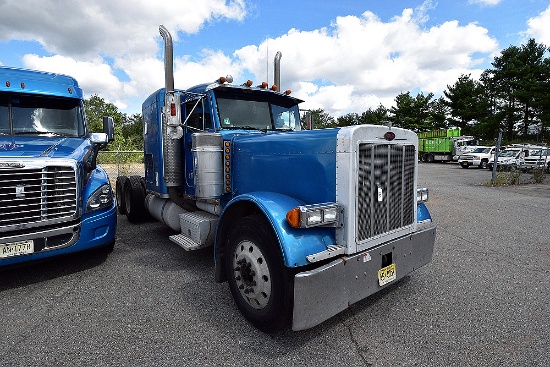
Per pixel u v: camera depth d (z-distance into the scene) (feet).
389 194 9.95
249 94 14.82
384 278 9.71
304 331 9.50
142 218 22.57
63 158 12.72
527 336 9.18
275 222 8.54
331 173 9.16
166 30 13.01
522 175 61.11
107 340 9.02
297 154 10.12
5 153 12.30
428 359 8.21
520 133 152.25
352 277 8.82
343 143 8.82
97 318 10.18
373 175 9.35
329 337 9.18
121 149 93.66
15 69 16.10
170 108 12.73
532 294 11.75
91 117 180.24
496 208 28.22
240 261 9.87
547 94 123.34
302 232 8.63
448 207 28.76
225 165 12.82
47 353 8.45
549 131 138.10
